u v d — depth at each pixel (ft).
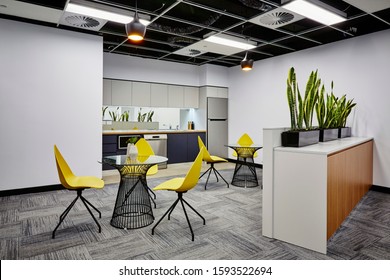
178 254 6.76
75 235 7.88
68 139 13.30
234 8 11.10
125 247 7.13
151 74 19.85
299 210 7.20
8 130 11.82
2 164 11.76
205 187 13.34
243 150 14.98
